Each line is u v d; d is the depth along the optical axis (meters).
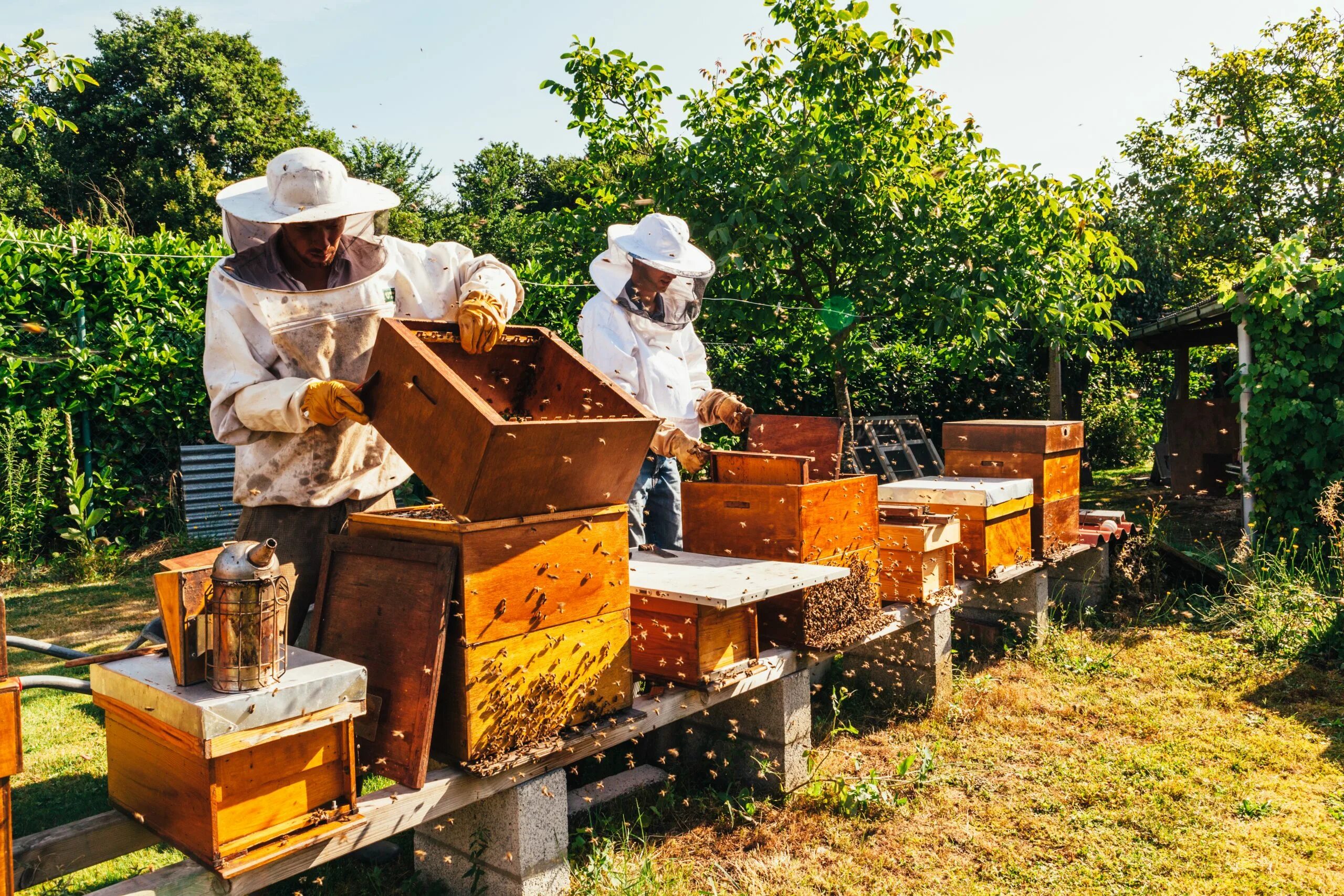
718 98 6.72
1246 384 6.88
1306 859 2.91
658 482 4.17
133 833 2.12
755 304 6.93
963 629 5.43
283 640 1.95
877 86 6.36
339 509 2.92
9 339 7.62
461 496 2.17
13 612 6.27
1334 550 6.11
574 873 2.71
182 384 8.37
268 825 1.93
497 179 30.52
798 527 3.34
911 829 3.14
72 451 7.83
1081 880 2.81
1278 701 4.32
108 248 8.05
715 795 3.32
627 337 3.88
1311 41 17.59
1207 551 7.74
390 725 2.28
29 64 4.59
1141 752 3.76
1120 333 13.08
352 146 27.80
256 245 2.64
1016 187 6.72
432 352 2.27
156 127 28.94
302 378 2.66
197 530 8.48
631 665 2.80
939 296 6.58
